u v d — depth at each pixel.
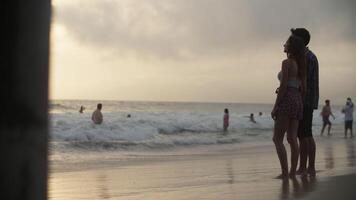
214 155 13.01
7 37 1.29
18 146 1.33
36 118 1.34
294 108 5.37
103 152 14.49
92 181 7.04
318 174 5.82
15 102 1.31
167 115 36.12
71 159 12.16
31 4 1.32
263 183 5.02
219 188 4.85
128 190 5.56
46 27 1.35
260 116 40.69
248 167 8.34
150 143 17.95
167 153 14.42
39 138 1.36
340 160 9.05
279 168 7.80
